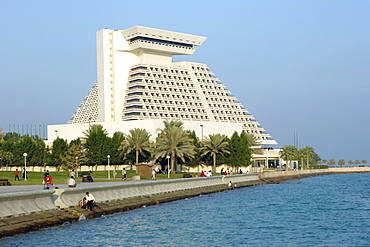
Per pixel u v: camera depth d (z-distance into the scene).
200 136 137.12
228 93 181.62
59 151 120.81
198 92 171.25
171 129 106.12
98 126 123.38
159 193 59.50
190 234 33.97
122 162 119.00
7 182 59.72
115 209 44.47
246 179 102.56
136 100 157.62
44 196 36.38
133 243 30.47
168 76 167.50
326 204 56.25
